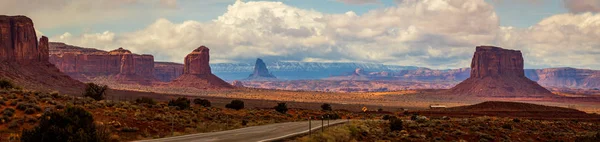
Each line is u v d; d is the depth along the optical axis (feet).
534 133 229.86
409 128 206.08
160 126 155.53
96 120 146.00
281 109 297.74
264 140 123.95
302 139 129.18
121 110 171.63
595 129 285.43
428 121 253.85
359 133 165.48
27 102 161.48
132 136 134.31
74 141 105.60
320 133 136.87
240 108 292.40
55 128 106.63
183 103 229.66
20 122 135.03
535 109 476.13
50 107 160.76
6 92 176.14
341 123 192.24
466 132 210.79
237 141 121.80
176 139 126.31
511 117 434.30
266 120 215.72
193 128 158.51
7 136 120.98
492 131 223.71
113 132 135.23
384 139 167.53
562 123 312.09
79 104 174.70
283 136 133.80
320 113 317.01
